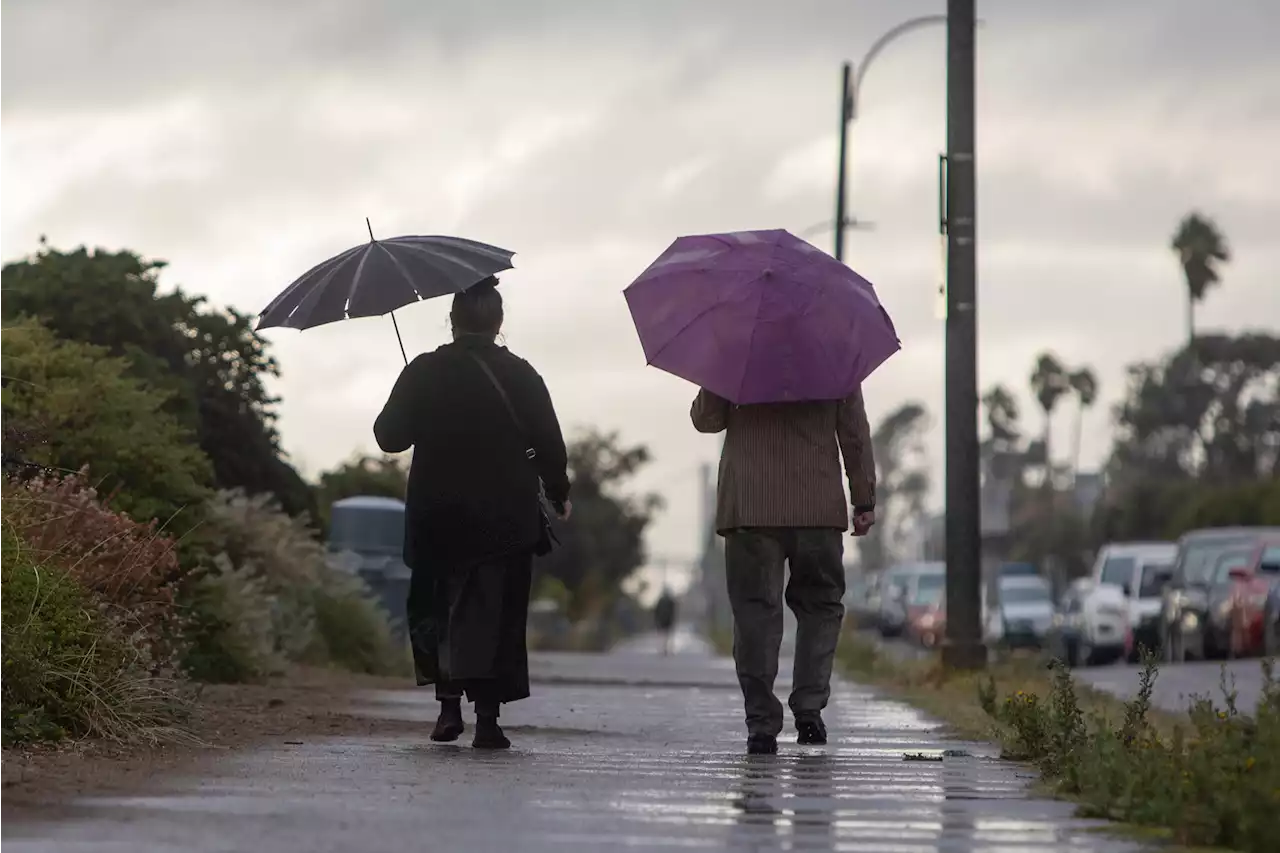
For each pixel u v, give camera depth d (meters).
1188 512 190.62
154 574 27.84
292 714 27.67
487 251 24.28
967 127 47.62
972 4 47.81
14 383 33.97
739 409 23.69
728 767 21.14
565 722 29.08
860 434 23.83
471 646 22.86
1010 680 41.41
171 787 17.83
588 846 14.54
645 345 23.44
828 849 14.67
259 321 23.83
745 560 23.55
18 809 15.92
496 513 22.91
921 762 22.20
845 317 23.16
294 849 14.04
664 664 64.69
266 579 41.00
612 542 190.50
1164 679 55.94
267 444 49.34
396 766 20.45
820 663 24.20
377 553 54.56
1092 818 16.73
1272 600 74.94
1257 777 15.88
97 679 22.28
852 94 71.50
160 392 39.09
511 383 23.20
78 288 42.88
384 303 23.31
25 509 25.94
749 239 23.94
